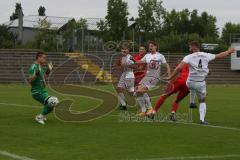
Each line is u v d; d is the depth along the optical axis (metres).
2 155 10.04
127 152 10.52
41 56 14.96
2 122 15.27
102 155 10.16
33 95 15.05
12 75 45.78
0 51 46.06
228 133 13.54
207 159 9.87
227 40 82.75
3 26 68.69
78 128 14.16
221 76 51.78
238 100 27.20
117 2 64.25
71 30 57.62
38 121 15.12
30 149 10.73
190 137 12.71
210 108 21.92
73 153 10.34
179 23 81.94
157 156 10.12
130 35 64.12
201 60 15.32
